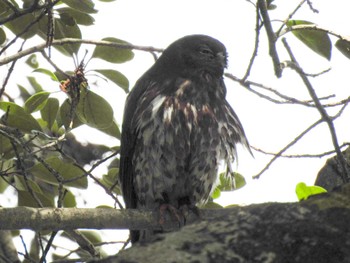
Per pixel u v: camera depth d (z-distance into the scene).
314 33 10.09
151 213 9.03
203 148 11.19
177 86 11.48
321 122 8.55
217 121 11.35
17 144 10.39
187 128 11.14
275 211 5.38
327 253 5.20
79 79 10.59
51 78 10.72
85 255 12.55
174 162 11.16
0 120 10.49
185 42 12.19
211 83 11.76
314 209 5.36
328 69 9.27
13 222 8.27
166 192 11.41
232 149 11.45
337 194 5.46
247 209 5.45
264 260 5.15
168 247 5.14
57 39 10.95
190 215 9.82
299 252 5.20
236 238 5.22
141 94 11.69
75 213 8.56
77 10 11.27
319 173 10.36
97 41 10.81
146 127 11.17
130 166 11.50
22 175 10.60
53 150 10.11
